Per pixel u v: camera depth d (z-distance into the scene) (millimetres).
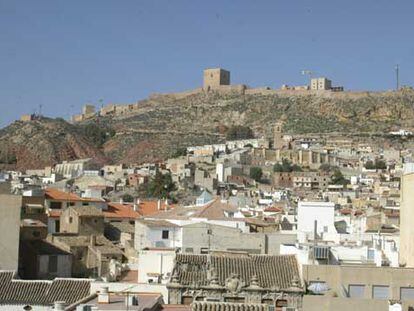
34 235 114688
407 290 69750
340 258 84062
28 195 142625
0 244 95312
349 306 60594
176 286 71500
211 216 121438
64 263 110000
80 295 74750
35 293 75500
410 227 78188
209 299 70812
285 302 71000
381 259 82188
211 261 75750
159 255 84500
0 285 76750
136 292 70500
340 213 157375
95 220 131500
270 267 75625
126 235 130250
